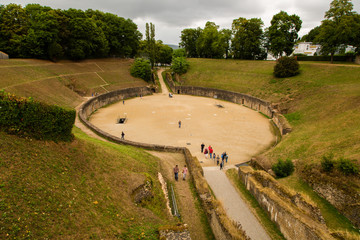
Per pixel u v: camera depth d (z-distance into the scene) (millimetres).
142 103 71500
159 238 13742
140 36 111625
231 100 76688
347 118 36188
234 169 31359
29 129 16359
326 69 65062
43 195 12867
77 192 14688
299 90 59719
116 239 12648
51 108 17469
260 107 63750
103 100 66500
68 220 12273
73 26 77062
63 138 18516
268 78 75625
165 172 25188
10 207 11102
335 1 62000
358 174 20359
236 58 108875
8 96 15594
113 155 21984
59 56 77062
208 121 54156
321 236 13828
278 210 18250
